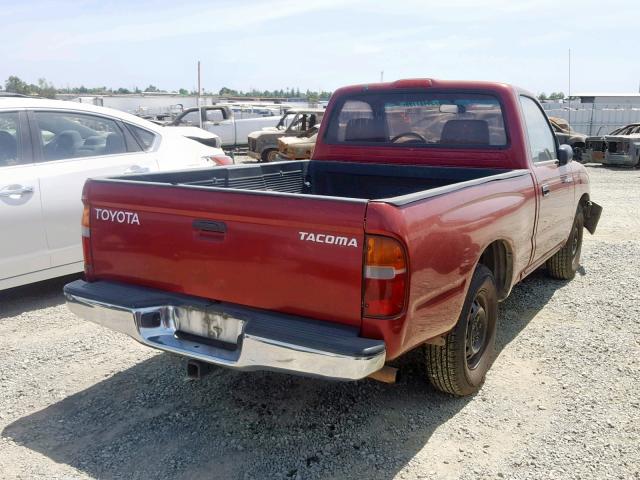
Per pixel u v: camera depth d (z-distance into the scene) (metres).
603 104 33.53
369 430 3.26
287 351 2.66
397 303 2.59
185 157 6.28
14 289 5.75
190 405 3.53
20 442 3.14
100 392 3.68
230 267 2.91
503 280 3.95
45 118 5.29
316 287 2.69
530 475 2.85
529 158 4.36
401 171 4.70
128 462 2.97
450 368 3.32
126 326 3.15
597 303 5.31
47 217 5.09
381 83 4.78
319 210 2.63
